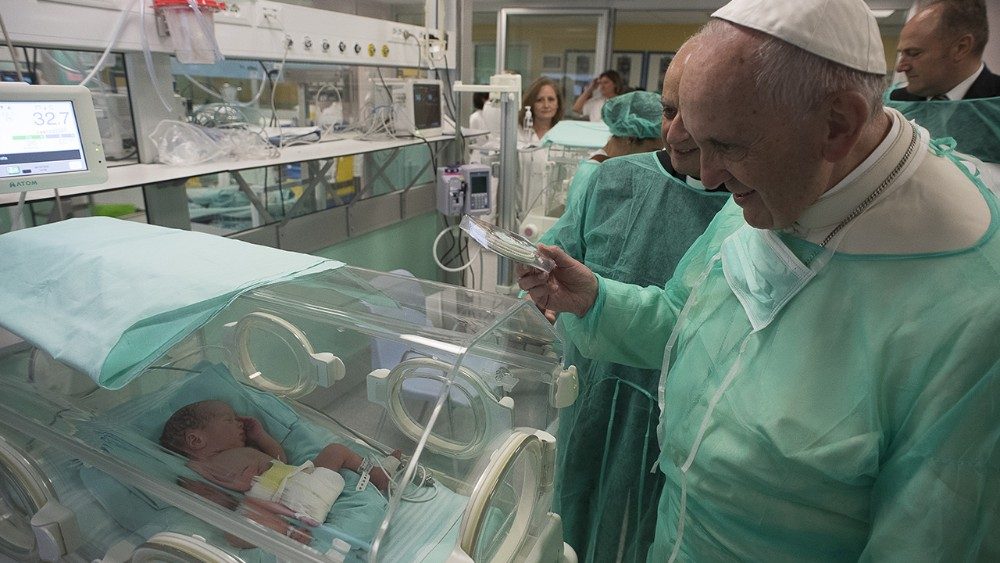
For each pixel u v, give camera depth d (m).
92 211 1.40
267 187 2.06
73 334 0.77
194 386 1.13
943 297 0.59
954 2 1.56
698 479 0.75
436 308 1.06
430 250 3.00
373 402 1.03
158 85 1.57
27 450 0.93
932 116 1.69
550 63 6.32
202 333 1.16
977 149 1.64
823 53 0.54
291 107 2.40
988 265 0.58
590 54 6.13
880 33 0.60
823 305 0.67
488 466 0.75
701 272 0.97
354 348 1.06
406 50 2.45
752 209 0.68
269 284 0.89
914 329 0.60
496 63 5.83
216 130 1.81
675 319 1.03
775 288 0.72
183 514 0.86
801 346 0.67
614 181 1.34
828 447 0.63
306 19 1.93
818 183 0.62
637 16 6.01
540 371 0.94
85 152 1.12
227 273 0.86
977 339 0.55
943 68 1.62
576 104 5.11
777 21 0.55
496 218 2.37
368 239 2.51
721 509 0.73
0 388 1.00
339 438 1.04
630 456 1.29
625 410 1.30
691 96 0.61
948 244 0.61
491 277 3.12
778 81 0.55
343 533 0.79
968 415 0.54
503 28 5.51
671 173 1.27
